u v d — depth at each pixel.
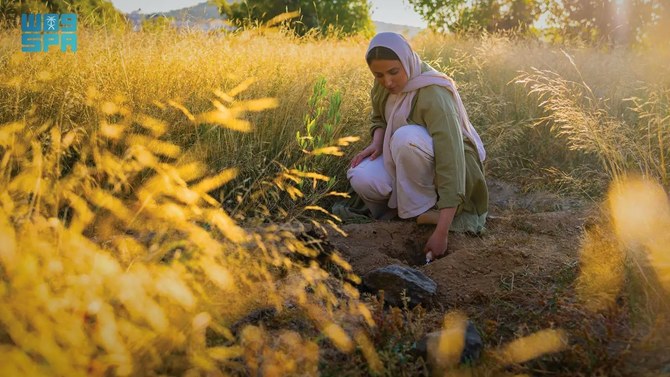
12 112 3.43
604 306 2.26
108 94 3.79
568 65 6.83
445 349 2.00
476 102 5.38
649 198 2.95
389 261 3.02
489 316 2.45
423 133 3.41
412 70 3.50
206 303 1.95
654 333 2.06
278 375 1.89
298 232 2.71
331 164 4.12
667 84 5.67
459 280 2.83
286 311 2.26
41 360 1.68
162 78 4.15
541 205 4.35
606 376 1.88
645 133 4.26
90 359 1.68
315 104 3.90
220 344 2.00
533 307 2.46
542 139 5.23
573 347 1.98
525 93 5.66
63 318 1.68
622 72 6.80
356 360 2.03
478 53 7.34
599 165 4.87
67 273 1.86
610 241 2.68
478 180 3.53
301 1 15.41
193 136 3.89
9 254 1.72
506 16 15.38
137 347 1.74
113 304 1.94
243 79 4.49
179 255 1.96
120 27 5.25
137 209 2.67
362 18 18.03
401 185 3.47
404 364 1.99
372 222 3.72
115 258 2.28
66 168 3.25
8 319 1.67
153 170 3.24
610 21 14.48
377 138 3.83
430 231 3.43
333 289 2.51
